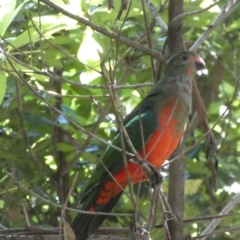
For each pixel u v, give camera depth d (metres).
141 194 12.35
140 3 10.34
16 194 11.64
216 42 14.85
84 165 12.72
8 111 11.87
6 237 8.85
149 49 9.71
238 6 14.30
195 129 14.66
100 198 9.83
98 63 10.70
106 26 10.86
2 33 9.32
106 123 13.32
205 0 11.40
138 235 7.43
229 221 12.73
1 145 11.73
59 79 9.10
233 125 15.52
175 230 9.34
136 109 10.22
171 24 9.95
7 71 8.73
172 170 9.68
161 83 10.28
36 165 11.76
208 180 13.66
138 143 9.70
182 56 10.27
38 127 12.09
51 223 12.05
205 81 14.94
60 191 12.02
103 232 9.43
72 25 10.07
